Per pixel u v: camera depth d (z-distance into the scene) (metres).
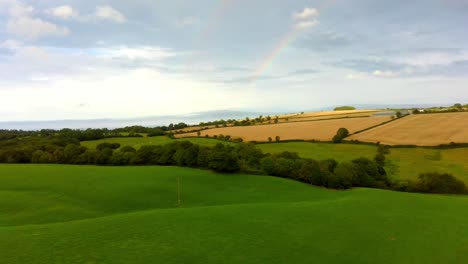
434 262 25.44
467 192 59.44
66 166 75.19
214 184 61.41
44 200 48.72
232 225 31.28
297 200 52.31
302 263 24.44
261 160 73.25
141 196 52.28
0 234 27.80
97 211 45.41
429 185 61.50
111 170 69.44
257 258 24.75
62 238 26.95
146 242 26.48
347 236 30.08
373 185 64.25
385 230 32.12
